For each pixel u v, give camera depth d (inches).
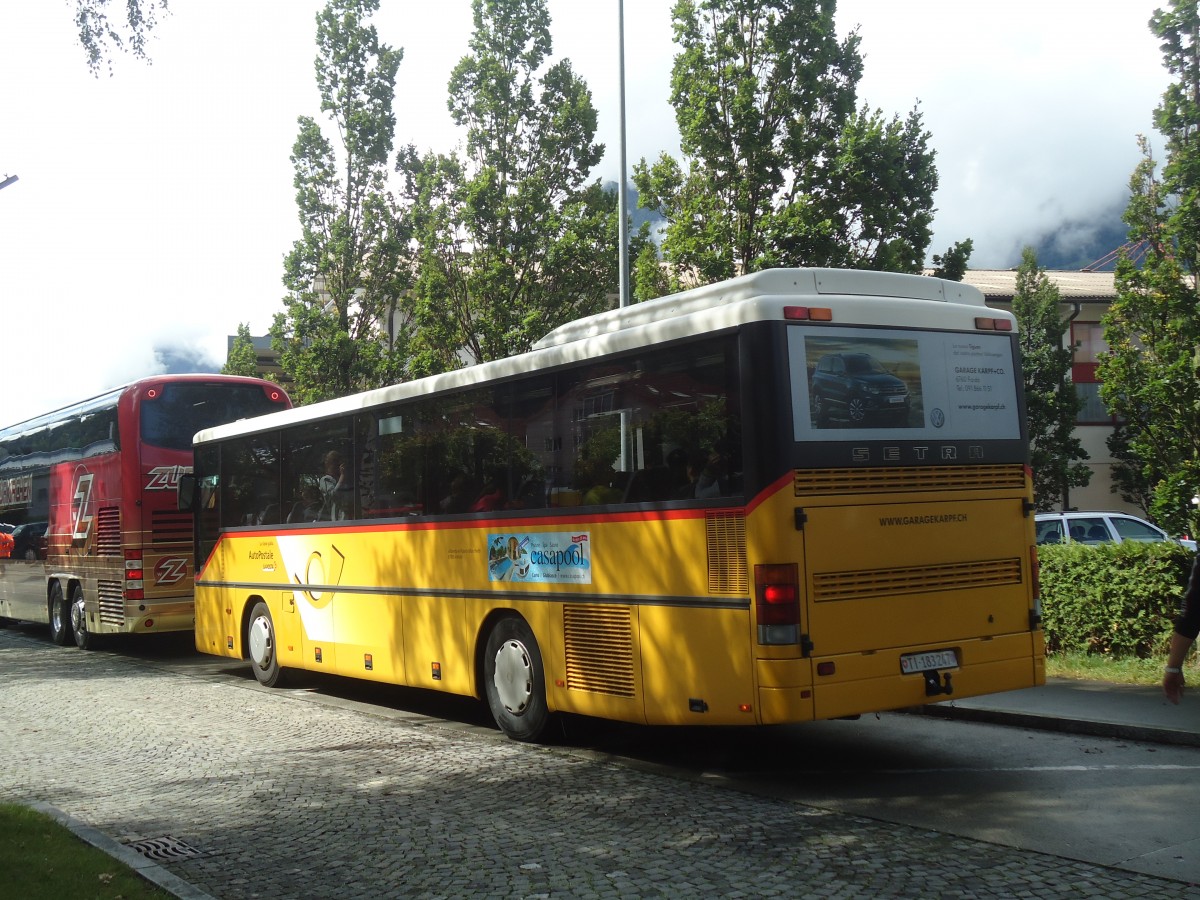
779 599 286.8
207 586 609.0
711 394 307.0
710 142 668.1
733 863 234.8
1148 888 210.2
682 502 313.0
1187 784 293.7
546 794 304.7
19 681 602.2
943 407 318.7
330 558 494.6
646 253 841.5
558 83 876.0
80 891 217.8
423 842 260.7
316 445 509.0
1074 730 371.9
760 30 679.1
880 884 217.3
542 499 368.5
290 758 367.2
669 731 398.6
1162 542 469.1
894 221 679.1
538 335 837.8
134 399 688.4
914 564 307.7
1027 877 218.8
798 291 310.8
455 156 879.1
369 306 1025.5
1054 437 1341.0
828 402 299.4
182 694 533.0
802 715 285.1
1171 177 443.5
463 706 482.9
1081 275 1849.2
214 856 256.8
